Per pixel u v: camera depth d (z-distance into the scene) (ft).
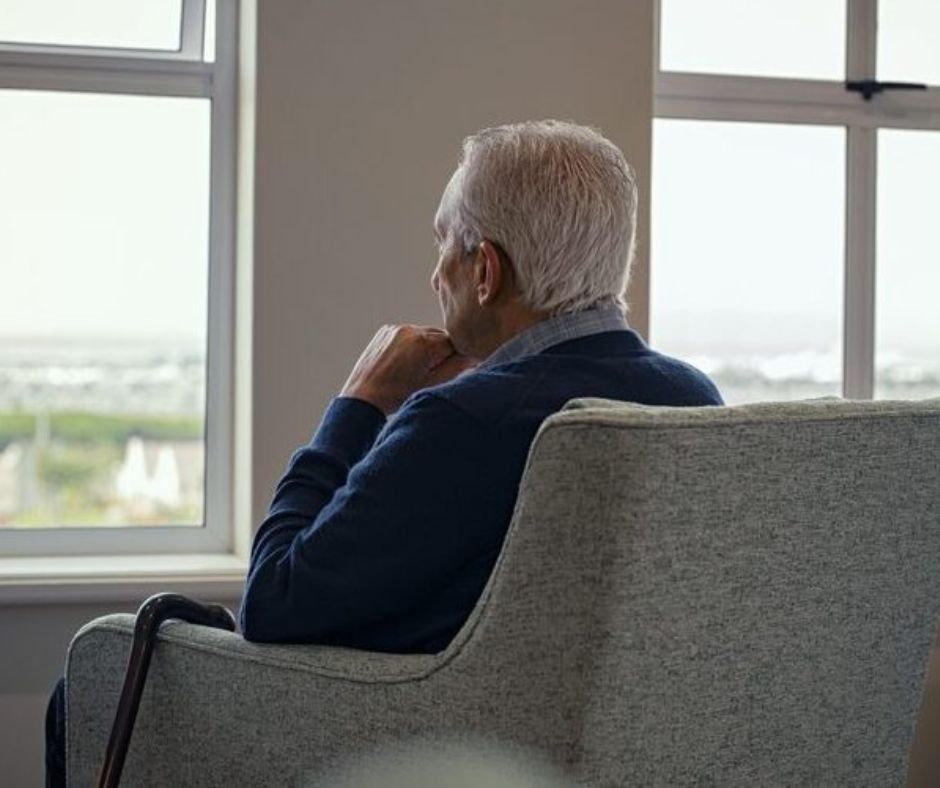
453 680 7.11
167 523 14.52
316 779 7.64
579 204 7.94
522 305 8.09
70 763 8.97
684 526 6.77
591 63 13.88
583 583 6.69
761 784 7.41
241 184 14.05
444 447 7.45
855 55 15.74
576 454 6.66
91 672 8.84
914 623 7.99
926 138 15.98
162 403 14.53
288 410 13.38
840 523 7.41
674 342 15.48
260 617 7.83
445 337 8.88
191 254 14.52
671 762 6.98
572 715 6.77
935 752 14.92
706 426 6.77
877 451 7.50
